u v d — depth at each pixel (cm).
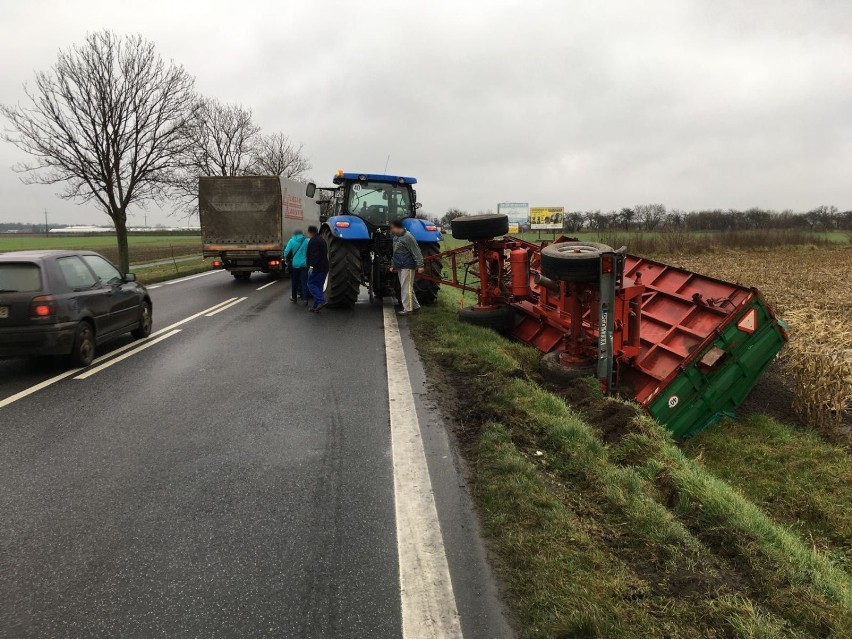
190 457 432
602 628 237
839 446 619
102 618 254
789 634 250
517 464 392
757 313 664
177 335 916
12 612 258
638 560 296
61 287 684
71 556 302
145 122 1675
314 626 248
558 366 655
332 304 1173
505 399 531
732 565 303
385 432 478
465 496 365
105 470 409
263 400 570
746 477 568
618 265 576
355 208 1241
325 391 599
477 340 787
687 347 661
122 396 587
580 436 445
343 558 299
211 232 1783
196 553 305
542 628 241
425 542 312
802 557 330
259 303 1309
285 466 414
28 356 657
